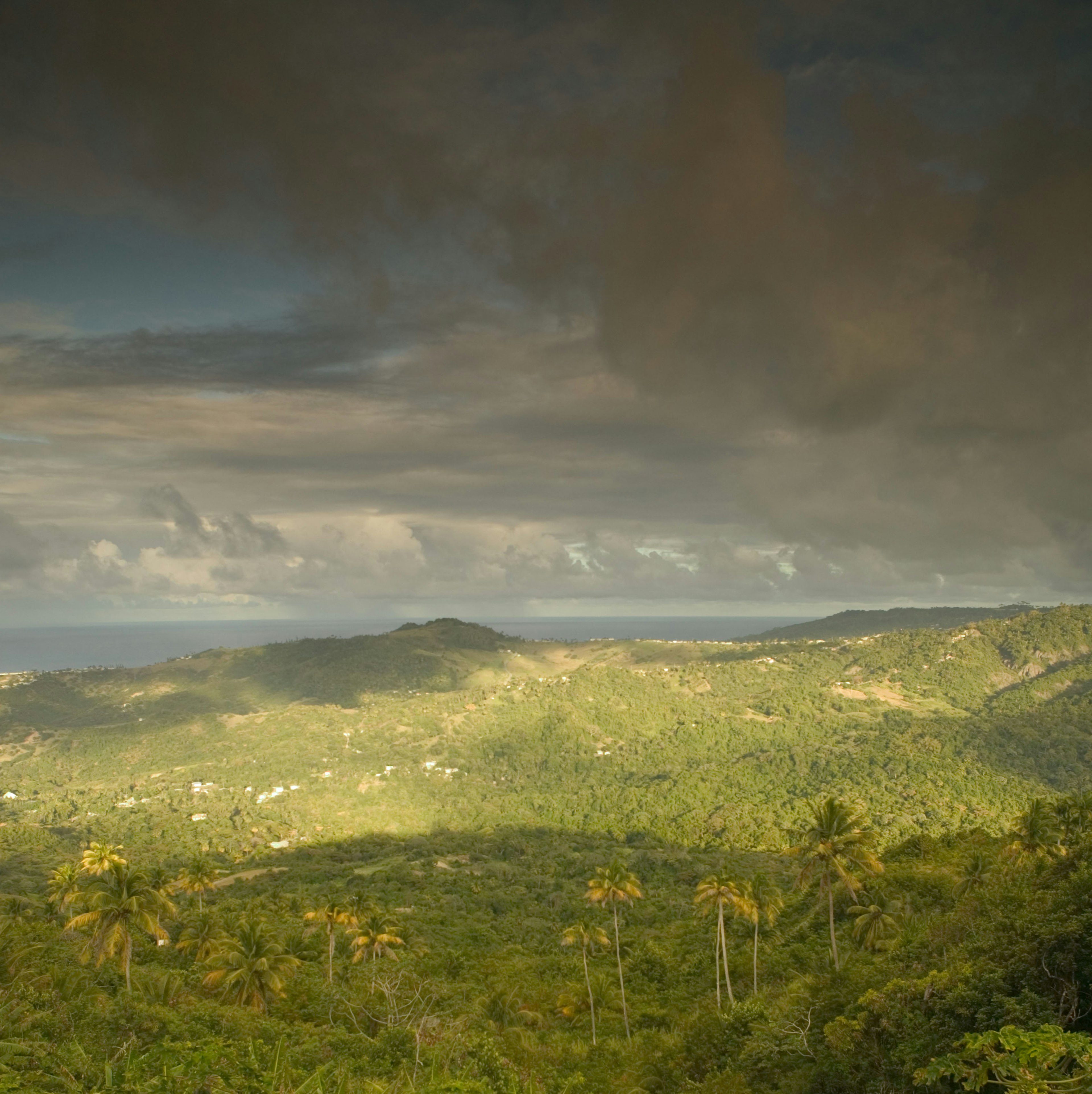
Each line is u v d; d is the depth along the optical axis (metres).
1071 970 24.03
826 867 46.00
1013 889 37.09
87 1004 37.12
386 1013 46.84
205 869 85.31
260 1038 37.47
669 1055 41.62
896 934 53.47
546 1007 63.69
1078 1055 14.84
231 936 64.12
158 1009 37.72
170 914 54.19
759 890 57.22
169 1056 29.16
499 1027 54.81
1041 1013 22.98
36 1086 24.88
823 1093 28.50
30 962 46.25
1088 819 64.88
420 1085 31.58
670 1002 62.56
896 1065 26.27
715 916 82.44
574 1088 40.41
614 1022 59.31
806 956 60.44
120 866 47.56
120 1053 30.09
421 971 69.12
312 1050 35.91
